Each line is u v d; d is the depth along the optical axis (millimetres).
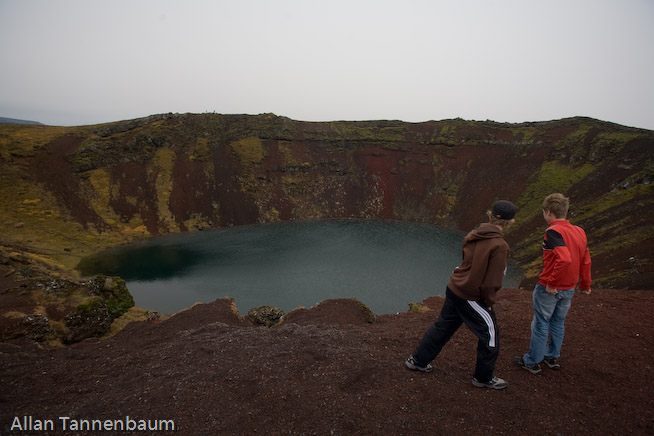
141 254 55688
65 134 80688
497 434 3785
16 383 6082
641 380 4777
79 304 19984
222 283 42812
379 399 4492
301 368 5535
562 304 4863
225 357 6387
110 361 7152
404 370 5230
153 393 5012
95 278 24484
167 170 82812
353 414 4223
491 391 4594
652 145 67562
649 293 9461
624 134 74938
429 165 97000
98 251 56969
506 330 6895
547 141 86250
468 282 4156
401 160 99562
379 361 5621
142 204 73500
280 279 44344
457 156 96375
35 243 53469
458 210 83312
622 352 5668
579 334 6539
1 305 19312
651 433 3693
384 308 36031
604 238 46562
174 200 77312
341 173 97875
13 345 9070
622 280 26797
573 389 4645
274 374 5352
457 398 4441
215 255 55281
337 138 104438
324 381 5031
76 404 4934
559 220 4812
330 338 7145
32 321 16625
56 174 70375
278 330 8344
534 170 81375
